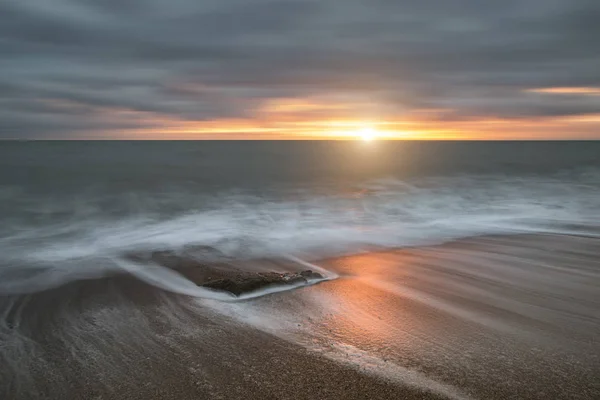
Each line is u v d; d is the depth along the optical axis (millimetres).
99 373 3820
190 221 11523
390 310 5223
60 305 5402
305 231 10219
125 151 52531
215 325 4801
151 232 10078
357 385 3611
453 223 11273
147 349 4250
